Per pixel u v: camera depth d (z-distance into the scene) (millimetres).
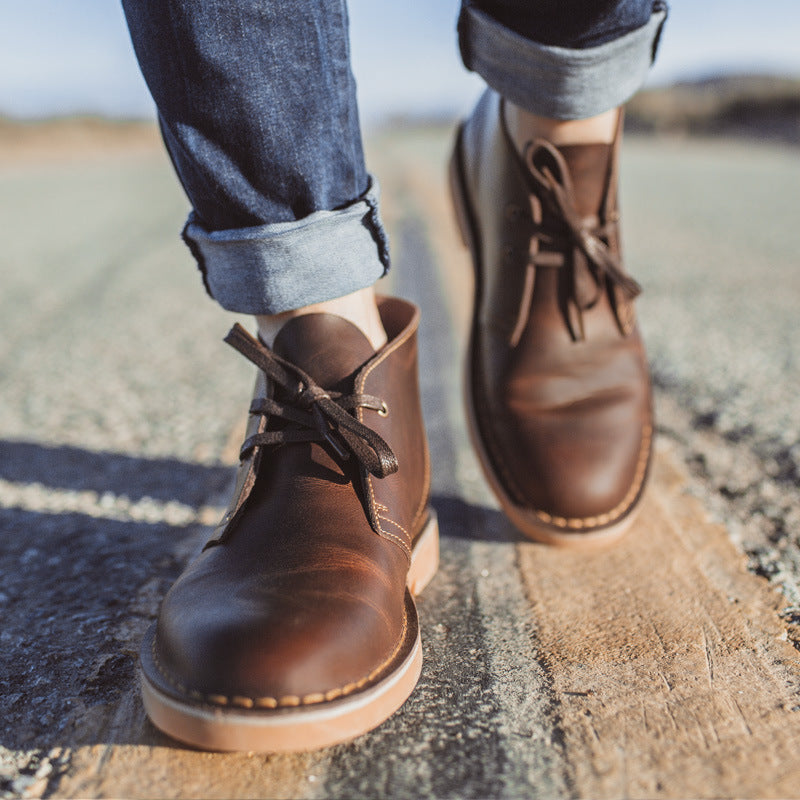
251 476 869
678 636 942
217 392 2053
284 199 841
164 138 878
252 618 711
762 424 1659
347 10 833
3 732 788
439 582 1095
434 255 4223
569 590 1061
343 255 883
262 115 791
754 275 3371
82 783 718
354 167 876
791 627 958
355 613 740
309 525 820
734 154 15250
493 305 1235
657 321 2613
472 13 1026
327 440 849
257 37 768
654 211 5863
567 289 1171
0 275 3818
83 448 1648
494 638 955
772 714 795
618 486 1119
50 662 902
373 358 906
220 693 676
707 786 699
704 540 1190
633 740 764
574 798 689
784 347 2254
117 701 837
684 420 1732
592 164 1120
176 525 1277
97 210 6656
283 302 879
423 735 782
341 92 835
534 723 795
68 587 1074
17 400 2002
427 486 1045
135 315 2986
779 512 1271
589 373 1179
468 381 1296
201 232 883
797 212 5738
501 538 1228
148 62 787
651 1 980
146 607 1021
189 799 699
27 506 1353
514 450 1155
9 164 13461
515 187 1164
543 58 991
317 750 762
